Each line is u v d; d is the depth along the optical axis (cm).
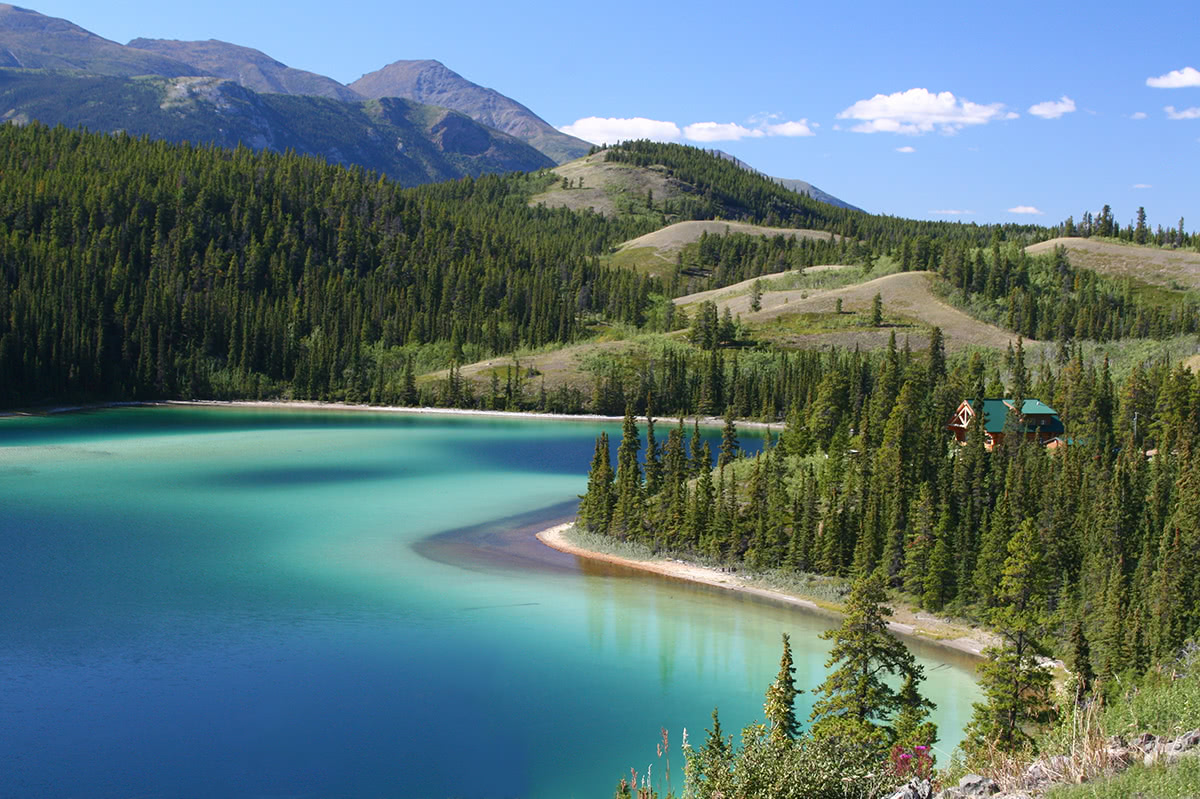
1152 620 6544
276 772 5022
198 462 16025
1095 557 7975
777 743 2400
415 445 19462
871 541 8931
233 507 12288
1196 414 13275
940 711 6059
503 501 13362
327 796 4778
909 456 10462
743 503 10869
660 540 10362
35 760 5109
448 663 6719
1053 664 6675
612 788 4881
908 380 15875
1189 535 7644
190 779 4928
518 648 7081
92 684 6181
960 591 8175
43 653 6712
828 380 15412
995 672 4622
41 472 14375
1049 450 12381
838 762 2292
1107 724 2312
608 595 8638
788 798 2217
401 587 8700
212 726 5569
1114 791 1780
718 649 7175
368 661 6719
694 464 12900
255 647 6956
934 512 8725
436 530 11262
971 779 2031
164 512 11781
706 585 9069
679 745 5431
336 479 14862
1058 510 8581
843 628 4784
